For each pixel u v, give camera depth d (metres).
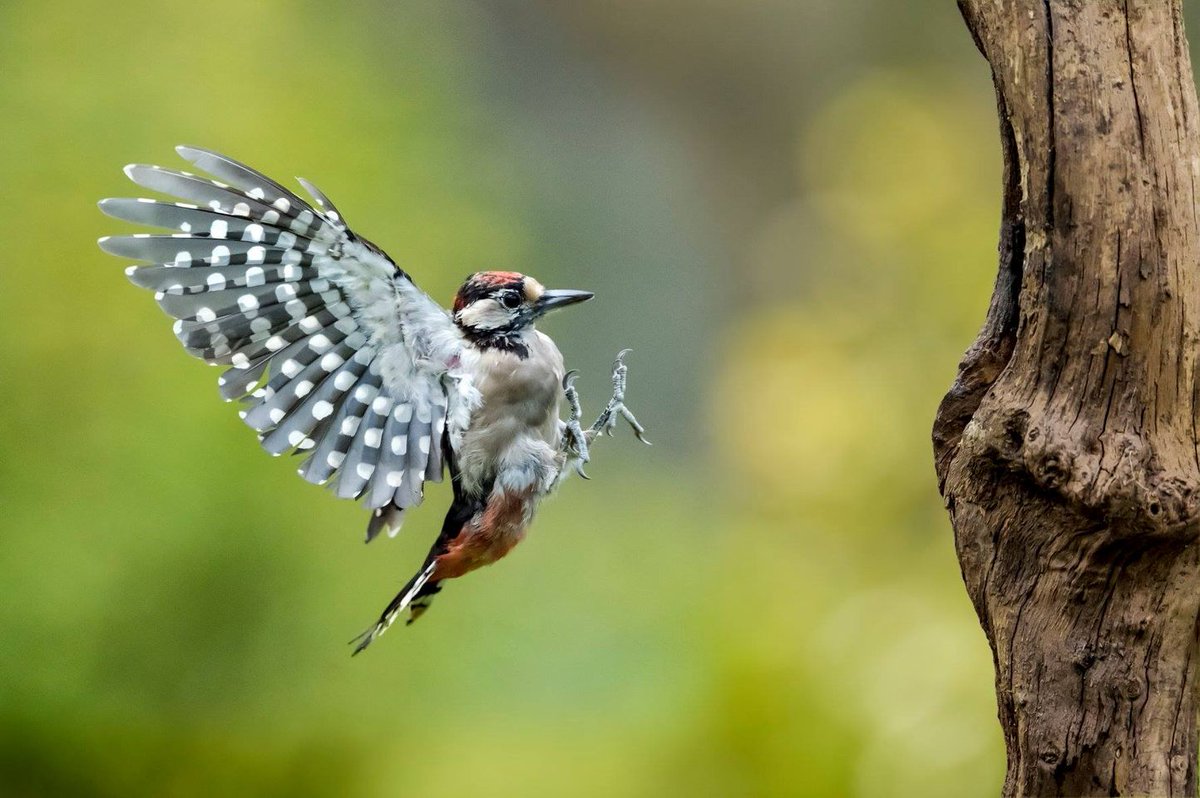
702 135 26.12
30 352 12.10
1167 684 5.89
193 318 7.14
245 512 12.45
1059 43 5.86
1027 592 6.06
